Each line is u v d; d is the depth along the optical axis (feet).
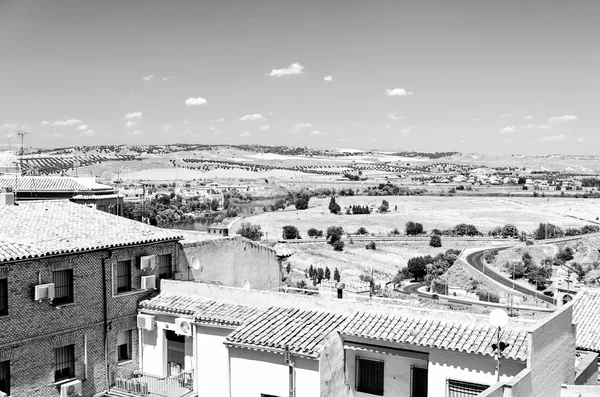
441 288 542.98
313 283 462.60
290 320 95.91
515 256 655.35
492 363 80.02
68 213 119.96
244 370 92.89
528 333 75.20
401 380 89.30
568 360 90.99
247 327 94.79
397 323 90.02
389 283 595.47
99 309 104.17
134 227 118.52
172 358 109.70
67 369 100.22
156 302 109.91
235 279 132.46
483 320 86.12
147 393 102.27
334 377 89.04
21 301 92.22
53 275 97.30
